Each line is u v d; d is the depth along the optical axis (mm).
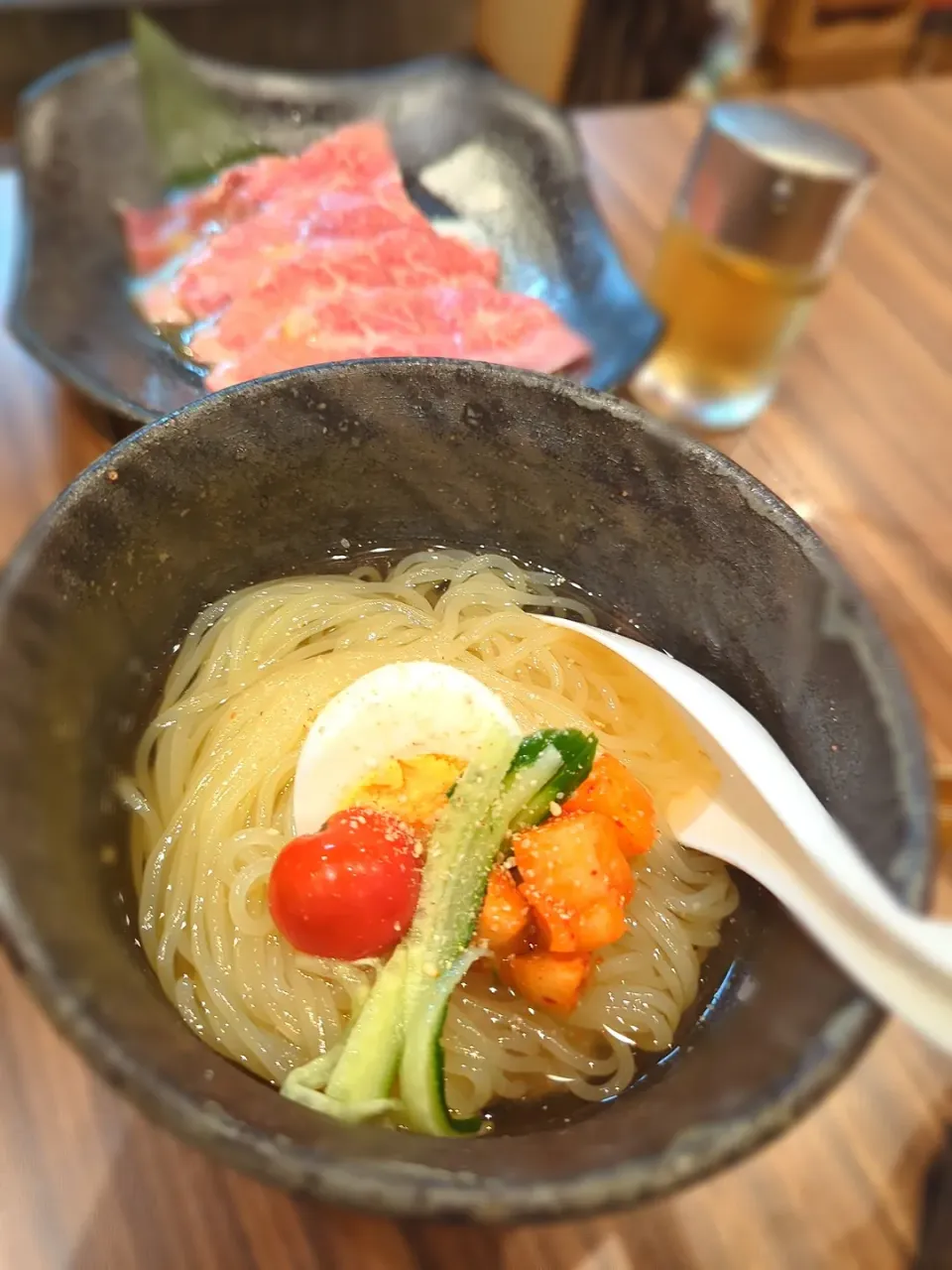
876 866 131
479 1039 163
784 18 611
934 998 121
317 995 164
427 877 155
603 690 195
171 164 314
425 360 164
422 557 201
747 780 159
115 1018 106
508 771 161
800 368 295
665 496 167
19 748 126
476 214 325
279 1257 153
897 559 254
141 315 278
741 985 161
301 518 183
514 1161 109
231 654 186
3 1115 161
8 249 293
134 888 165
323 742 176
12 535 232
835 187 239
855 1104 172
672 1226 159
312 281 281
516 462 176
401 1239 155
